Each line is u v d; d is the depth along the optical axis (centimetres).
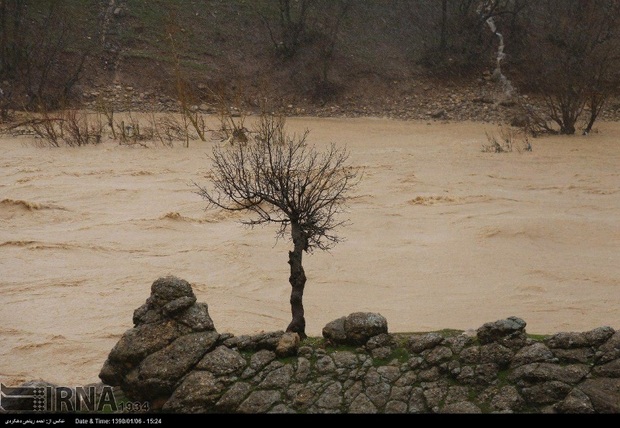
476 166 3073
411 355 962
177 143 3431
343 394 929
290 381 940
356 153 3309
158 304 978
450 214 2369
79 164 3000
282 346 968
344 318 1009
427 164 3088
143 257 1986
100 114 3947
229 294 1758
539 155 3344
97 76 4616
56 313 1642
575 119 3981
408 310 1683
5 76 4475
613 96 4625
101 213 2341
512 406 898
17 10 4616
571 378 905
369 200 2498
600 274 1914
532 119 4253
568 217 2352
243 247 2045
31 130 3688
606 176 2948
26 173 2822
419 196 2533
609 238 2184
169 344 959
